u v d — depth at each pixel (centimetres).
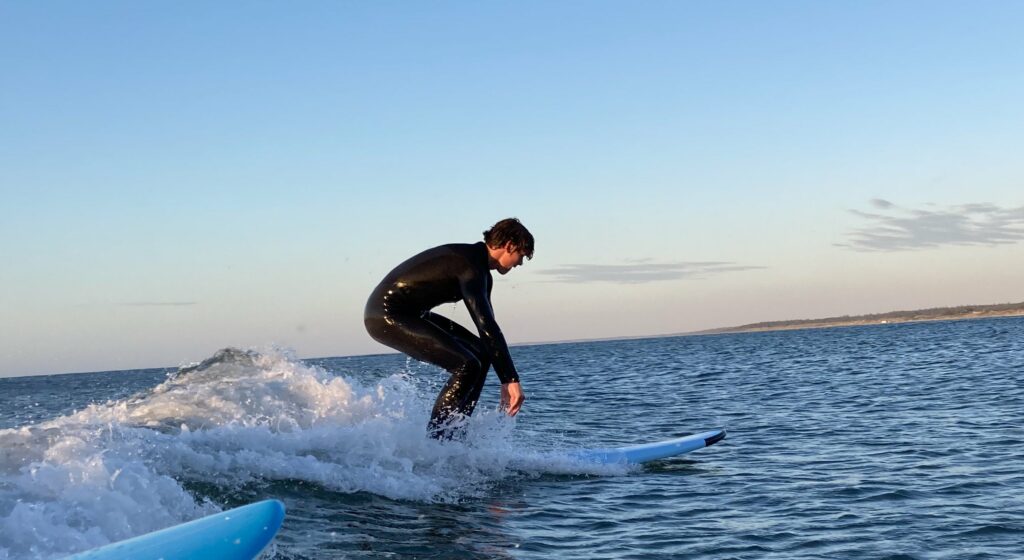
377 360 5034
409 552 410
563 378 2464
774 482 630
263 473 496
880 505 547
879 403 1264
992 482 614
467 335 655
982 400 1232
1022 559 422
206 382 649
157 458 462
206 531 321
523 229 631
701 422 1091
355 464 549
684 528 486
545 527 479
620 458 712
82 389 2391
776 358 3341
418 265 626
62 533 353
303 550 401
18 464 402
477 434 650
